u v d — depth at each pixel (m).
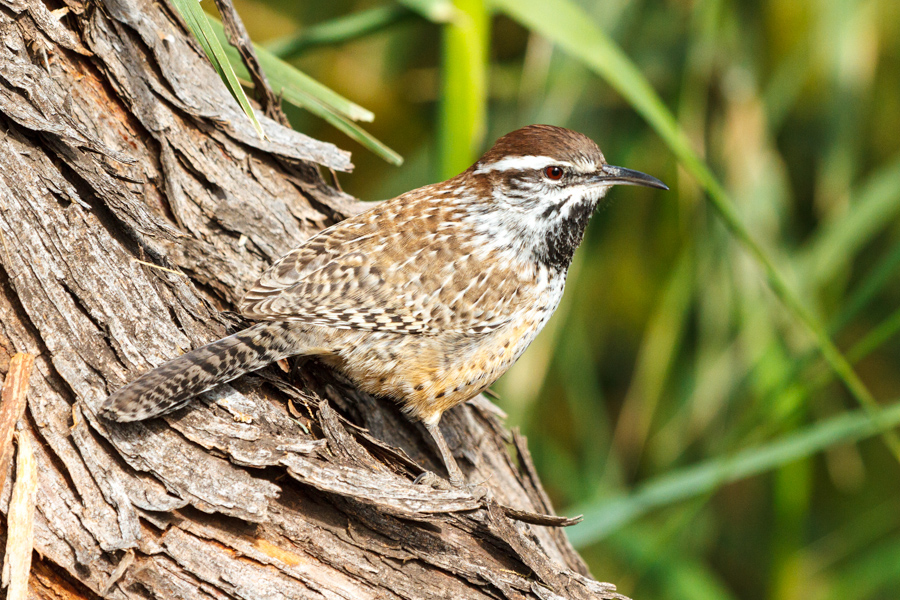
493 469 7.39
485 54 8.62
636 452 12.44
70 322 5.37
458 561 5.71
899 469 13.81
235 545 5.20
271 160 7.00
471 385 6.95
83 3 6.17
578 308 12.47
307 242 6.60
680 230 11.59
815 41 10.59
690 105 10.82
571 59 10.13
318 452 5.57
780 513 11.62
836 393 12.92
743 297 10.90
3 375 5.16
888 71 12.05
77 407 5.20
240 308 6.07
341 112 7.29
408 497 5.45
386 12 8.31
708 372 11.48
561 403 14.02
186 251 6.27
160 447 5.27
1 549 4.87
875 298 12.96
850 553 13.02
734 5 10.84
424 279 6.66
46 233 5.43
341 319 6.28
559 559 7.37
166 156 6.39
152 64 6.44
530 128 7.54
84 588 4.94
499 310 6.89
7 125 5.55
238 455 5.33
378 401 7.00
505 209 7.15
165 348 5.63
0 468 4.87
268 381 5.97
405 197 7.20
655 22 11.02
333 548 5.43
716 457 10.99
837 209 11.12
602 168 7.53
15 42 5.73
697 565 12.30
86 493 5.05
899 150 12.38
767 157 11.15
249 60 6.86
